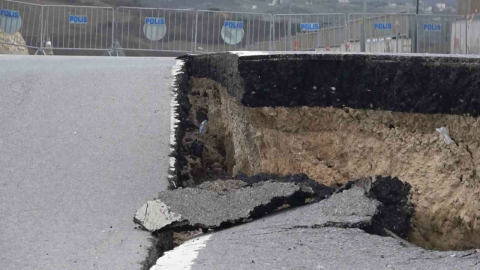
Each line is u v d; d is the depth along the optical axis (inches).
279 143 341.7
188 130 373.7
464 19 748.0
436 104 299.3
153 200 259.0
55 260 214.1
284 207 271.4
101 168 294.2
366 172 322.0
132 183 283.1
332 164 333.1
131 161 301.6
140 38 836.0
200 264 203.9
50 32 888.9
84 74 411.8
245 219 254.4
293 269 197.5
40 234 236.1
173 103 366.9
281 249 215.6
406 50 786.8
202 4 1293.1
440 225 291.3
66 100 364.8
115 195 272.8
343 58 322.7
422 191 297.6
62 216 252.7
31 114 345.7
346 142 330.0
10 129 327.9
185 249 224.7
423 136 305.6
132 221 252.4
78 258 216.1
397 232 279.7
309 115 335.0
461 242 286.7
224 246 222.8
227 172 367.9
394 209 285.4
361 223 239.3
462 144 293.3
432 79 299.1
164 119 347.3
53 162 297.4
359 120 326.3
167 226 245.6
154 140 323.0
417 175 302.7
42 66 450.6
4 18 786.8
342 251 213.0
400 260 205.2
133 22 905.5
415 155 306.5
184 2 1301.7
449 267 198.8
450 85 293.4
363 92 321.1
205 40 843.4
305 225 239.8
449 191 290.8
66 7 837.2
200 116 393.7
